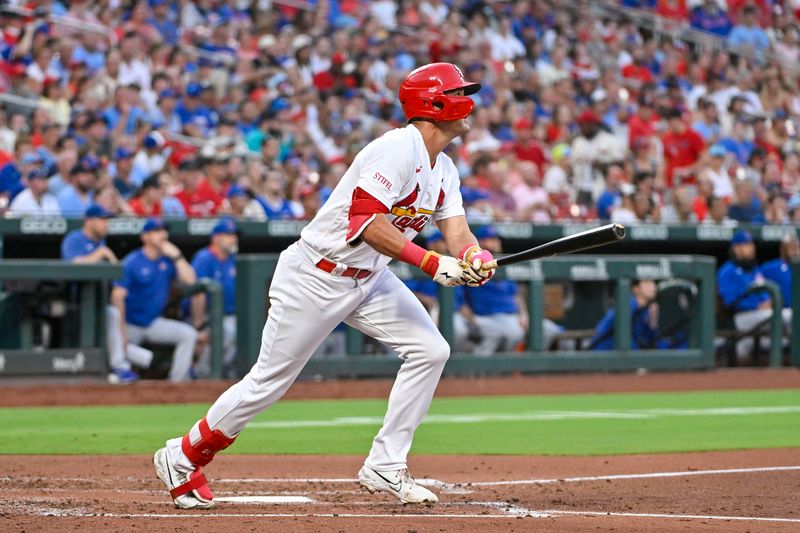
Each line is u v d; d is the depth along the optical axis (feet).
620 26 268.00
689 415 123.95
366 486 61.98
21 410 125.59
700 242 195.52
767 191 217.36
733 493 66.74
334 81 213.46
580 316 174.91
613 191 195.72
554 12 259.39
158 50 195.21
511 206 189.16
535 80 234.79
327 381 156.76
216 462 84.17
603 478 73.87
